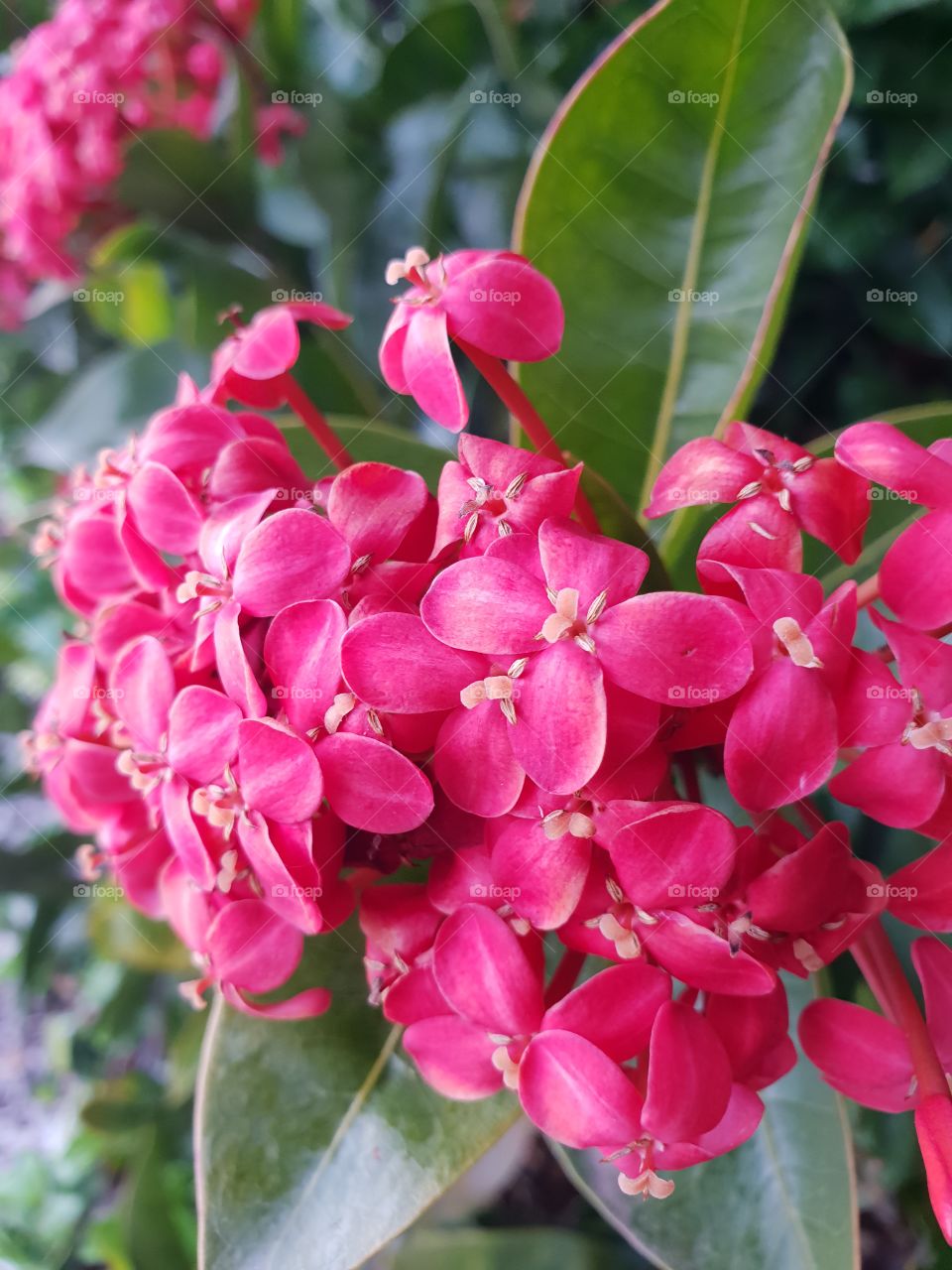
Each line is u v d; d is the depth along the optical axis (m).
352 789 0.10
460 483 0.10
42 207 0.23
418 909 0.11
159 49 0.21
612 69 0.13
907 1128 0.18
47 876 0.24
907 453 0.10
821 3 0.12
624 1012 0.09
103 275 0.23
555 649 0.09
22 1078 0.33
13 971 0.32
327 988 0.14
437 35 0.20
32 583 0.29
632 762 0.09
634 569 0.09
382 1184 0.13
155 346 0.22
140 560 0.12
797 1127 0.14
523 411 0.11
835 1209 0.14
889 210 0.20
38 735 0.14
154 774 0.11
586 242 0.14
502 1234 0.22
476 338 0.11
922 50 0.19
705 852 0.09
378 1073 0.14
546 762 0.09
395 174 0.21
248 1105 0.13
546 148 0.13
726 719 0.10
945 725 0.09
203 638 0.11
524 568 0.10
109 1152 0.28
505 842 0.10
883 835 0.15
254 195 0.21
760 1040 0.10
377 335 0.21
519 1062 0.10
